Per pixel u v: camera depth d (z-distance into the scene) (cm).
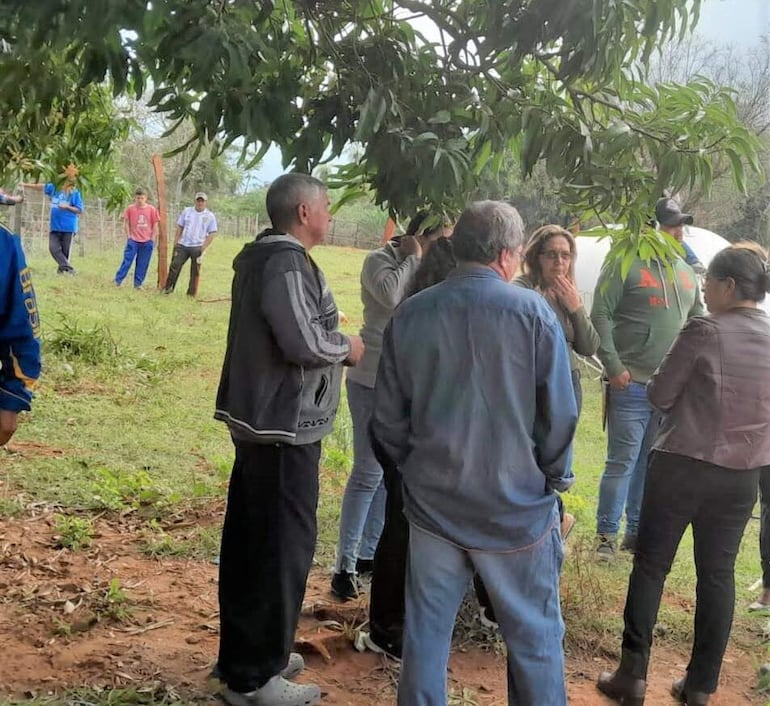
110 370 930
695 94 340
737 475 349
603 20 286
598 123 353
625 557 536
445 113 318
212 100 292
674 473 353
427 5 344
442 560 288
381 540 379
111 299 1432
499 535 284
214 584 452
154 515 541
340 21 351
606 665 403
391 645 384
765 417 347
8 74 311
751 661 422
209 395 878
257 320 309
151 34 234
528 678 288
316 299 313
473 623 408
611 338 508
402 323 292
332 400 328
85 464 616
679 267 519
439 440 282
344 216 3581
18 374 308
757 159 336
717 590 360
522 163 351
